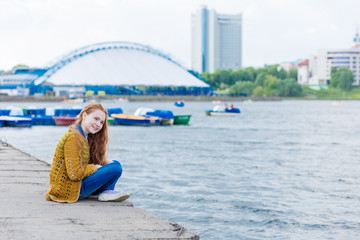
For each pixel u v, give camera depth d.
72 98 183.50
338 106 169.12
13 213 7.11
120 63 199.38
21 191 9.01
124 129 48.59
